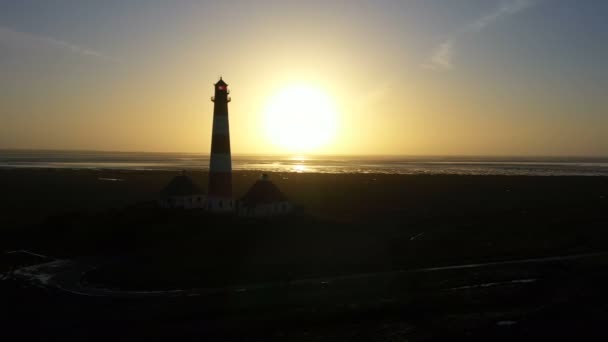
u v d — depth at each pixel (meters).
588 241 64.00
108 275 48.25
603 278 47.34
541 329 35.88
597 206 97.06
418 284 46.28
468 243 62.97
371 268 51.75
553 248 60.44
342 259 54.66
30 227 66.12
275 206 71.38
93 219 66.38
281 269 50.75
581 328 35.84
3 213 81.88
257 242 59.41
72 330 35.97
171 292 43.91
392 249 59.31
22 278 47.47
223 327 36.34
